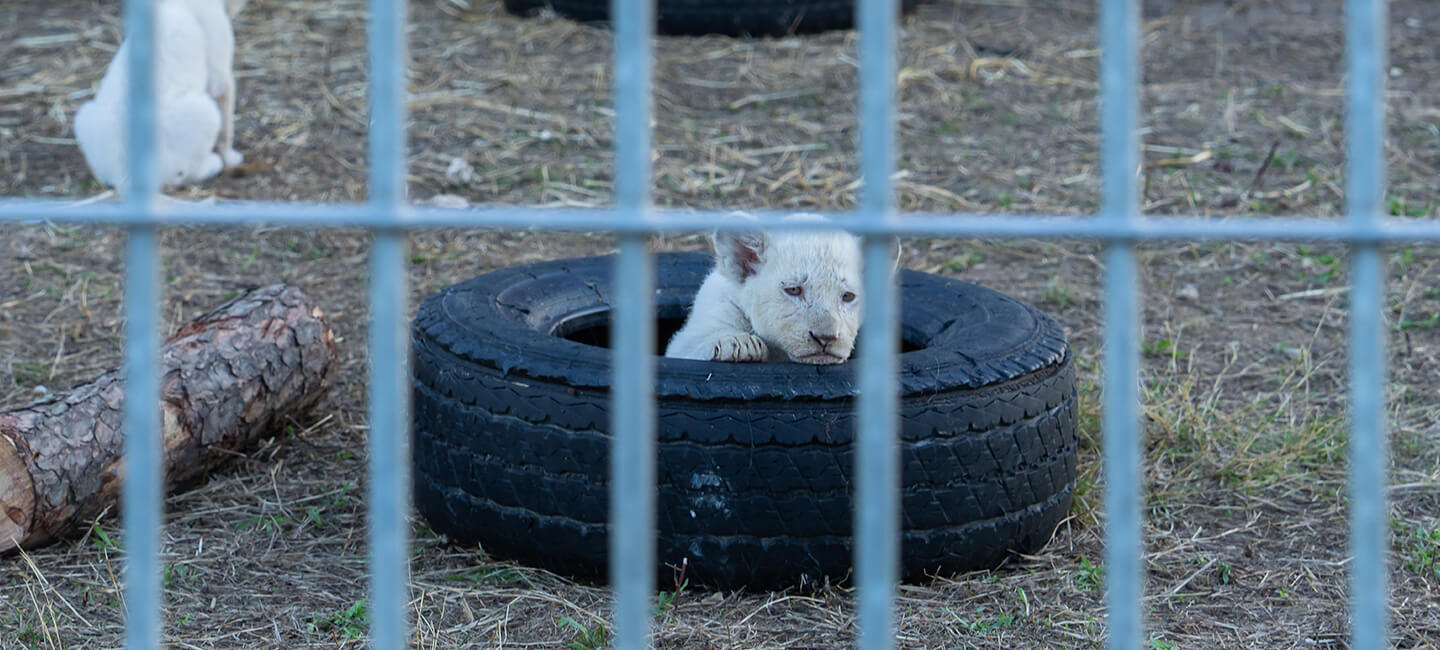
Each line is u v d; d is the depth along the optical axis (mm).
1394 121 12211
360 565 5418
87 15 14766
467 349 5234
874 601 2494
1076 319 8477
